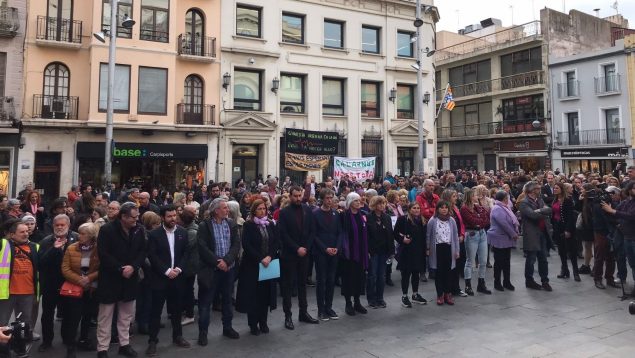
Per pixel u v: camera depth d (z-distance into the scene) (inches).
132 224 228.8
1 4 699.4
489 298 329.1
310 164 692.7
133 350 231.8
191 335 261.3
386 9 1001.5
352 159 724.7
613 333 250.5
